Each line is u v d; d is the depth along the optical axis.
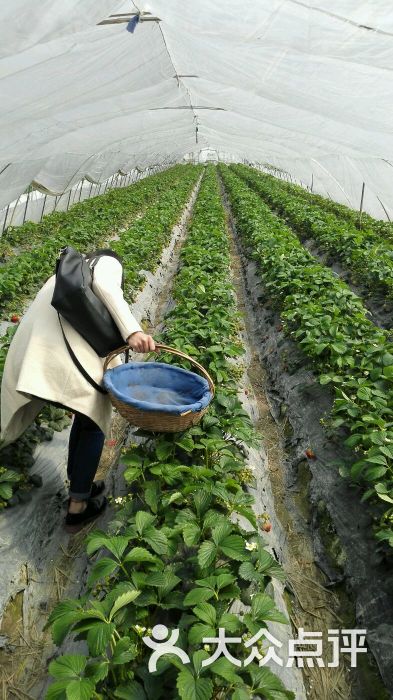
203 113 13.00
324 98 7.63
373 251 8.81
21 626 3.00
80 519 3.57
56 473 4.04
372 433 3.69
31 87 6.18
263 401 5.88
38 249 9.37
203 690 1.97
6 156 8.80
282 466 4.74
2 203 10.48
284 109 9.50
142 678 2.19
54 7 4.11
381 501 3.59
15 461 3.78
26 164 9.93
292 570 3.65
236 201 17.70
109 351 3.09
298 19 4.99
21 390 2.86
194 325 5.50
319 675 2.93
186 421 3.00
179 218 16.17
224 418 4.11
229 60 6.53
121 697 2.09
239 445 4.36
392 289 7.75
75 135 11.34
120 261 3.33
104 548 3.42
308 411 5.02
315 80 6.85
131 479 3.33
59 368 2.94
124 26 5.35
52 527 3.62
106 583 2.79
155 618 2.60
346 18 4.84
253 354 7.12
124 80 7.10
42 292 3.18
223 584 2.44
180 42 6.02
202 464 3.79
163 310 8.58
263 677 2.23
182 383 3.45
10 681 2.77
